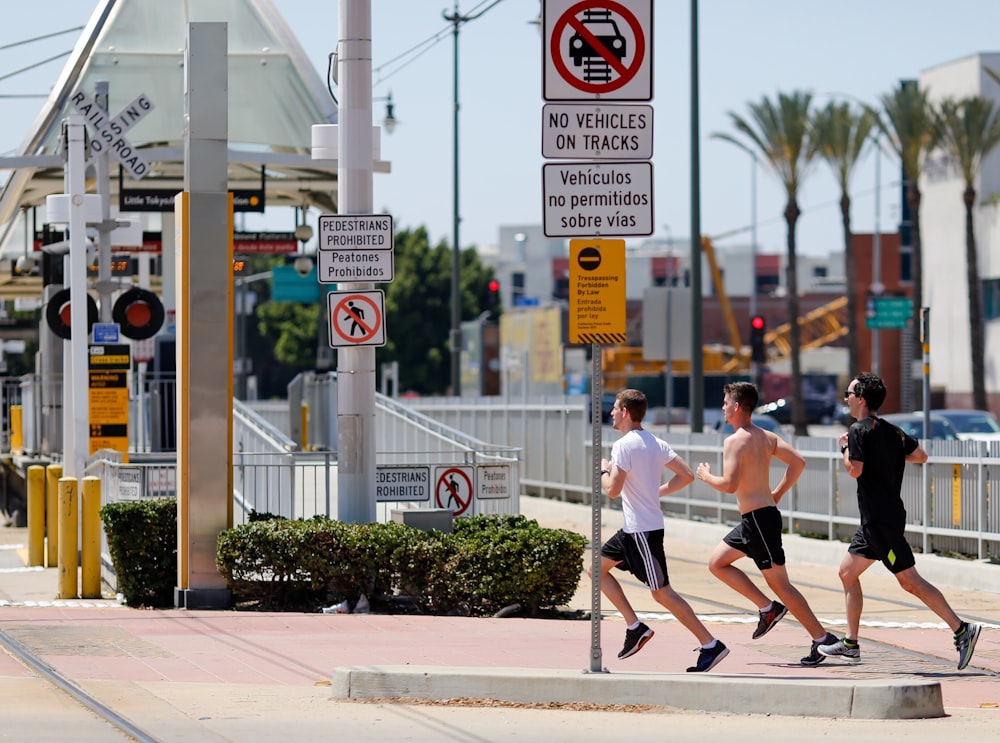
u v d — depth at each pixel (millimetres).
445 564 47219
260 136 95750
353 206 48281
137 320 70812
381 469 55562
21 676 36000
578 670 33844
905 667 37188
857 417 37000
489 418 108750
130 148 68875
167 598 50781
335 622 45344
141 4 97250
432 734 28875
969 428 114938
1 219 104500
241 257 124750
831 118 184000
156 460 80750
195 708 31859
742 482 35875
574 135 31906
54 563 65500
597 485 33188
